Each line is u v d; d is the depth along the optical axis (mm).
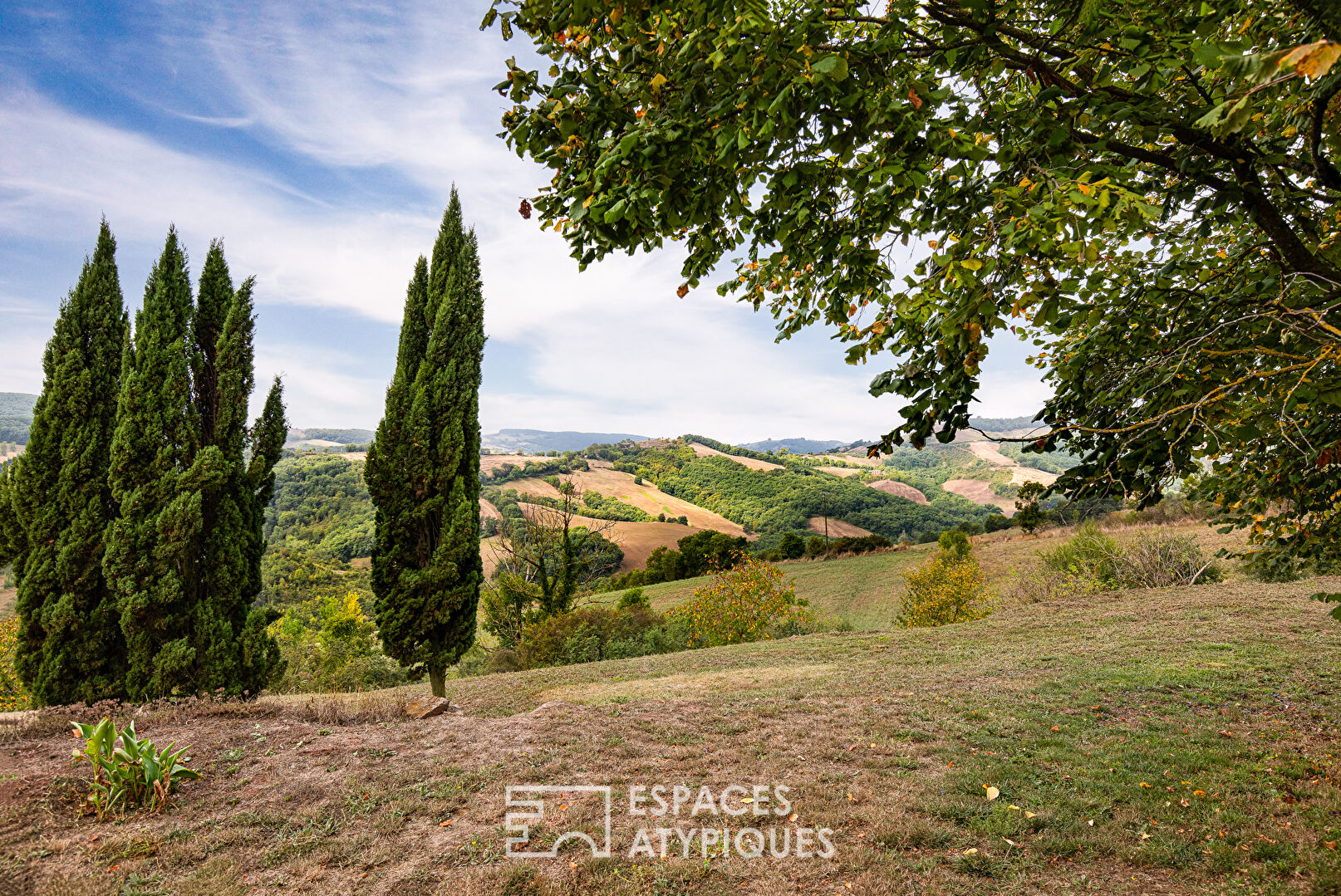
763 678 12078
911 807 5293
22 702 14234
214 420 10562
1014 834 4750
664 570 48500
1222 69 1650
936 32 2871
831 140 2436
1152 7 2539
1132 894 3922
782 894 3959
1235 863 4184
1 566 9781
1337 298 2508
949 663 11945
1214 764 5914
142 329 9953
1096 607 17188
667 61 2568
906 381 3377
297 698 9070
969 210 2506
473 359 12703
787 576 43031
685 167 2621
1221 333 3119
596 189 2510
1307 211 3209
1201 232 3244
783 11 2928
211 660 9562
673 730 7648
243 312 10898
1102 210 2076
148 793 5148
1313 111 2641
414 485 12086
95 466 9664
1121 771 5863
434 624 11672
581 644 21312
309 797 5332
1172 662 10195
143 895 3797
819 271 3400
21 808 4848
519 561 30469
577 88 2740
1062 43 2617
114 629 9406
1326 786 5250
